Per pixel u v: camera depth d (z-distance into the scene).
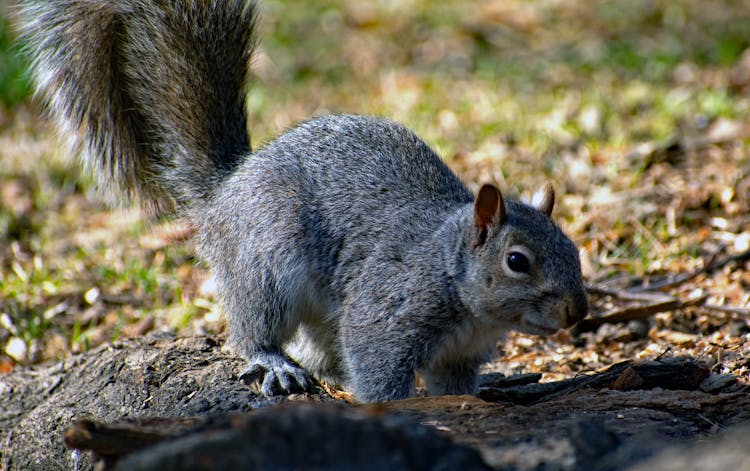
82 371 9.97
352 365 9.47
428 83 20.86
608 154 15.92
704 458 5.31
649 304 11.13
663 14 23.69
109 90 11.70
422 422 7.16
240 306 10.05
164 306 13.09
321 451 5.32
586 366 10.52
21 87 19.97
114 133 11.83
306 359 10.48
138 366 9.52
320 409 5.60
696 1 24.41
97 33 11.55
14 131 18.94
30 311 13.03
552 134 16.95
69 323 12.82
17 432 9.84
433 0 26.05
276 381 9.40
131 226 15.36
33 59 11.91
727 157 15.26
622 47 21.62
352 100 20.30
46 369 10.53
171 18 11.37
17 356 12.05
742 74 19.48
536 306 8.52
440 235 9.21
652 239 13.24
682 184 14.48
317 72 22.23
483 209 8.78
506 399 9.21
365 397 9.31
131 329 12.44
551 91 19.59
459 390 9.77
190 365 9.52
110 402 9.33
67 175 17.12
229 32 11.48
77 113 11.87
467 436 6.69
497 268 8.65
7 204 16.16
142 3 11.39
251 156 10.42
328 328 10.13
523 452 6.10
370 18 25.11
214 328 12.21
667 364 8.89
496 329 9.13
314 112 19.66
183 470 5.28
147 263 14.24
